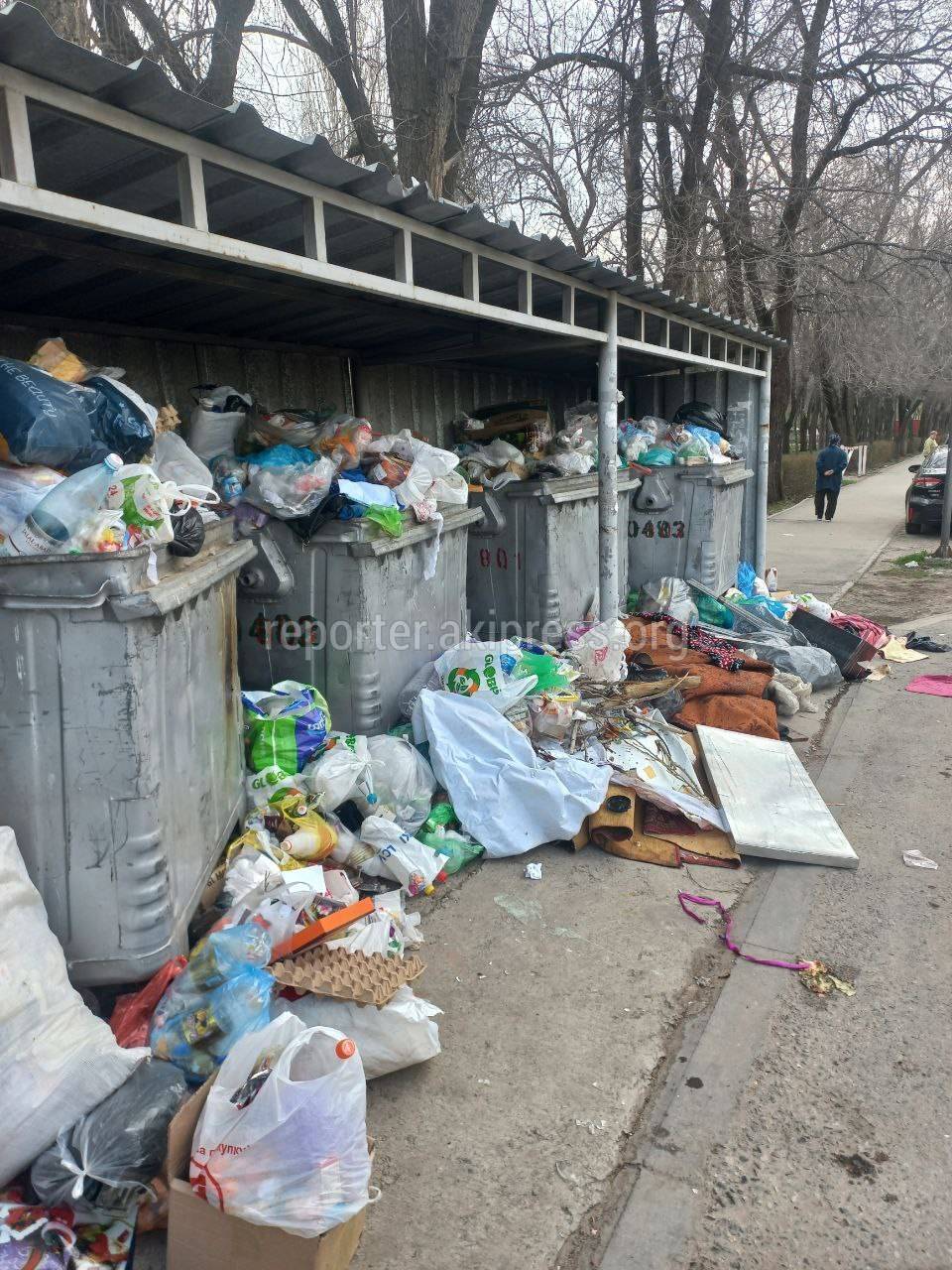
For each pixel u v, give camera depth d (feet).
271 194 9.91
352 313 14.69
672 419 30.04
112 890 8.04
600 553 19.56
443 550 16.37
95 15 23.89
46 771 7.80
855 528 56.49
